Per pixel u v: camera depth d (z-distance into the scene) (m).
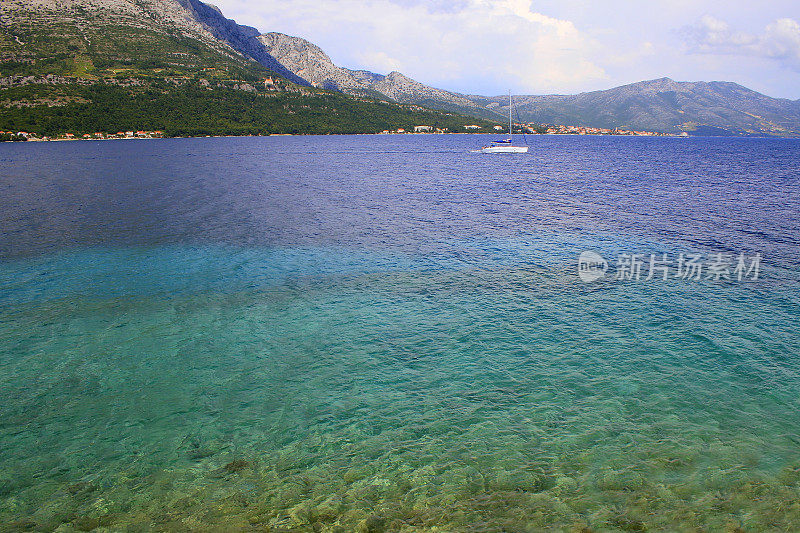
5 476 12.02
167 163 91.19
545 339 19.27
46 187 59.75
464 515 10.68
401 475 11.99
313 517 10.68
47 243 33.75
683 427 13.60
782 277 26.17
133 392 15.70
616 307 22.41
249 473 12.12
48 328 20.36
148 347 18.73
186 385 16.12
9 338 19.41
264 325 20.78
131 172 76.00
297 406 14.94
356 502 11.12
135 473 12.12
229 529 10.34
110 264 29.09
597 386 15.79
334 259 30.33
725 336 19.23
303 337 19.66
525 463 12.33
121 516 10.75
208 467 12.34
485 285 25.61
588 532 10.15
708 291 24.25
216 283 25.95
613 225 39.75
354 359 17.83
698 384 15.80
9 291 24.67
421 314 21.91
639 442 13.02
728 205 48.66
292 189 60.78
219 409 14.80
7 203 48.81
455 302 23.30
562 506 10.90
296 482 11.80
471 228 39.09
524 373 16.70
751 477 11.66
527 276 27.02
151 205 48.12
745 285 25.03
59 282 25.98
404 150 144.00
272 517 10.69
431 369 17.08
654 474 11.84
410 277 26.95
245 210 46.12
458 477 11.88
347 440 13.34
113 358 17.88
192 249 32.41
